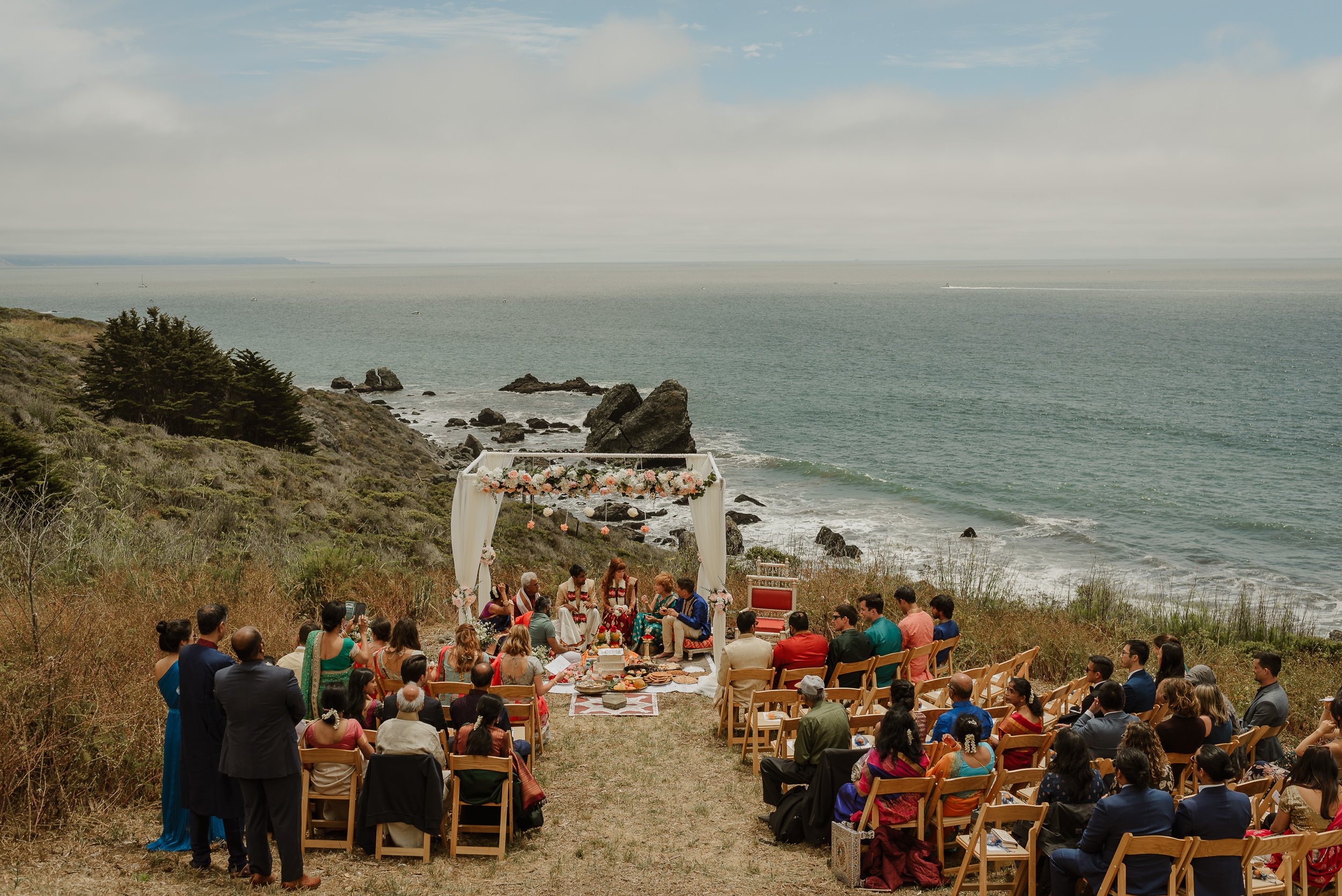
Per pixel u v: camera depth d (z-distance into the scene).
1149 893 5.75
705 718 10.95
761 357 109.94
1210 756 5.97
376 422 49.28
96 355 33.56
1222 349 111.38
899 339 134.38
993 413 67.25
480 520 13.70
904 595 10.68
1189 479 45.72
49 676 8.22
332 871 6.88
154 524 18.83
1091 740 7.50
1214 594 28.39
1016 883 6.65
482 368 102.00
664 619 13.27
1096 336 136.12
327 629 8.29
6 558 13.45
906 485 44.62
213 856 7.02
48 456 19.86
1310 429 58.50
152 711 8.71
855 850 6.77
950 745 7.21
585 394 80.50
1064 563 32.22
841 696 9.11
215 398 34.88
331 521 24.84
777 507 40.84
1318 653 16.62
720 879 6.92
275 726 6.18
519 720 9.05
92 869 6.59
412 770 7.13
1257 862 6.48
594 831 7.88
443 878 6.88
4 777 7.14
